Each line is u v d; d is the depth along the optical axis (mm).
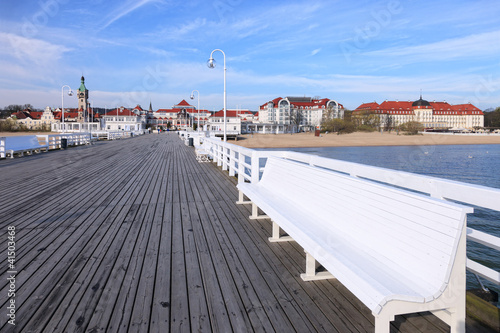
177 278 2914
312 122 97500
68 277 2936
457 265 1674
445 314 1829
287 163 4051
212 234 4148
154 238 4004
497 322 2102
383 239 2102
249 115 104625
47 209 5461
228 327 2170
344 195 2635
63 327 2172
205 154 13016
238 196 6465
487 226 7512
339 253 2170
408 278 1812
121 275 2977
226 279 2887
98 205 5746
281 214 3152
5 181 8320
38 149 17031
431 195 2244
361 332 2082
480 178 15297
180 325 2199
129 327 2176
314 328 2141
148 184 7871
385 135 64375
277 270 3064
